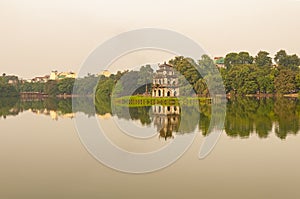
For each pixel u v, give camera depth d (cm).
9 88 16700
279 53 13612
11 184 2216
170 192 2036
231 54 13150
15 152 3105
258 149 3070
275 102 8362
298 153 2908
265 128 4138
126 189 2105
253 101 8869
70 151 3098
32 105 9650
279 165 2575
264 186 2142
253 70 11294
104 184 2200
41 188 2136
